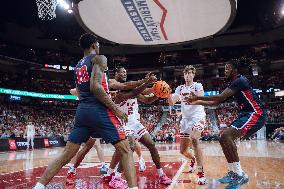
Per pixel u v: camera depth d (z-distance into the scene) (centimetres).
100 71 329
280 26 3403
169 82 3922
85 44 362
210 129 2928
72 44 3559
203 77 3947
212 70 3959
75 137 339
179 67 3912
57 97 3438
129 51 4019
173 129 3028
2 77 3088
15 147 1783
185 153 609
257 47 3694
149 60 4047
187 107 549
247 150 1313
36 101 3369
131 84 426
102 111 330
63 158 337
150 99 493
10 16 2886
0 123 2527
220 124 3044
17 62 3269
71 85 3709
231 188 430
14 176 626
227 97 435
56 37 3378
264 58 3584
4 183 530
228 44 3831
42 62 3466
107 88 350
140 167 658
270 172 603
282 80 3541
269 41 3644
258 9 3102
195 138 511
